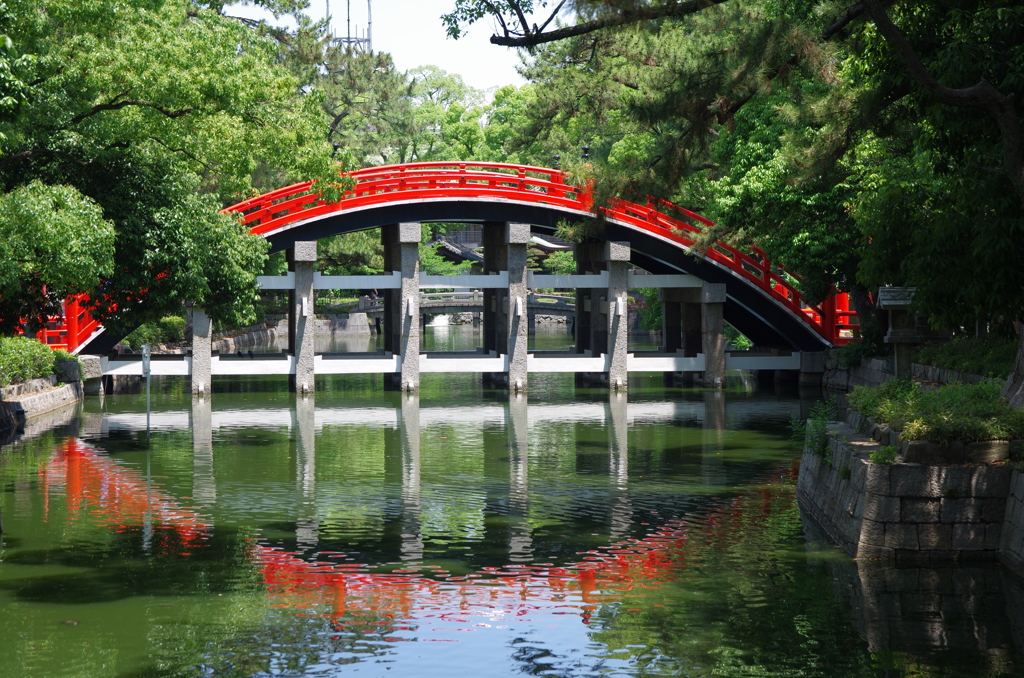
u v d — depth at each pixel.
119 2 27.41
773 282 54.12
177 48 27.80
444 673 13.45
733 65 23.92
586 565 18.34
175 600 16.44
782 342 52.22
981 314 21.67
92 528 21.00
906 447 17.94
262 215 43.91
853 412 22.62
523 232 46.41
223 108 28.81
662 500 23.73
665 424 36.47
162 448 30.92
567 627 15.12
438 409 41.12
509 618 15.56
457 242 113.75
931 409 18.47
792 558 18.53
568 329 106.31
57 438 32.81
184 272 31.39
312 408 41.34
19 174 28.69
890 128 24.25
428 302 87.81
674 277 47.91
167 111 28.86
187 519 21.81
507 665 13.71
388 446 31.48
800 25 22.97
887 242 24.41
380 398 44.94
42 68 26.38
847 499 19.06
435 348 75.31
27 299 30.03
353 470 27.47
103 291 31.45
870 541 17.81
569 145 72.25
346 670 13.57
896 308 24.98
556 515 22.25
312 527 21.16
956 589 16.31
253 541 20.00
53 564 18.41
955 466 17.59
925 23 19.83
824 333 49.62
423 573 17.91
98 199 29.69
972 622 14.95
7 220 23.67
